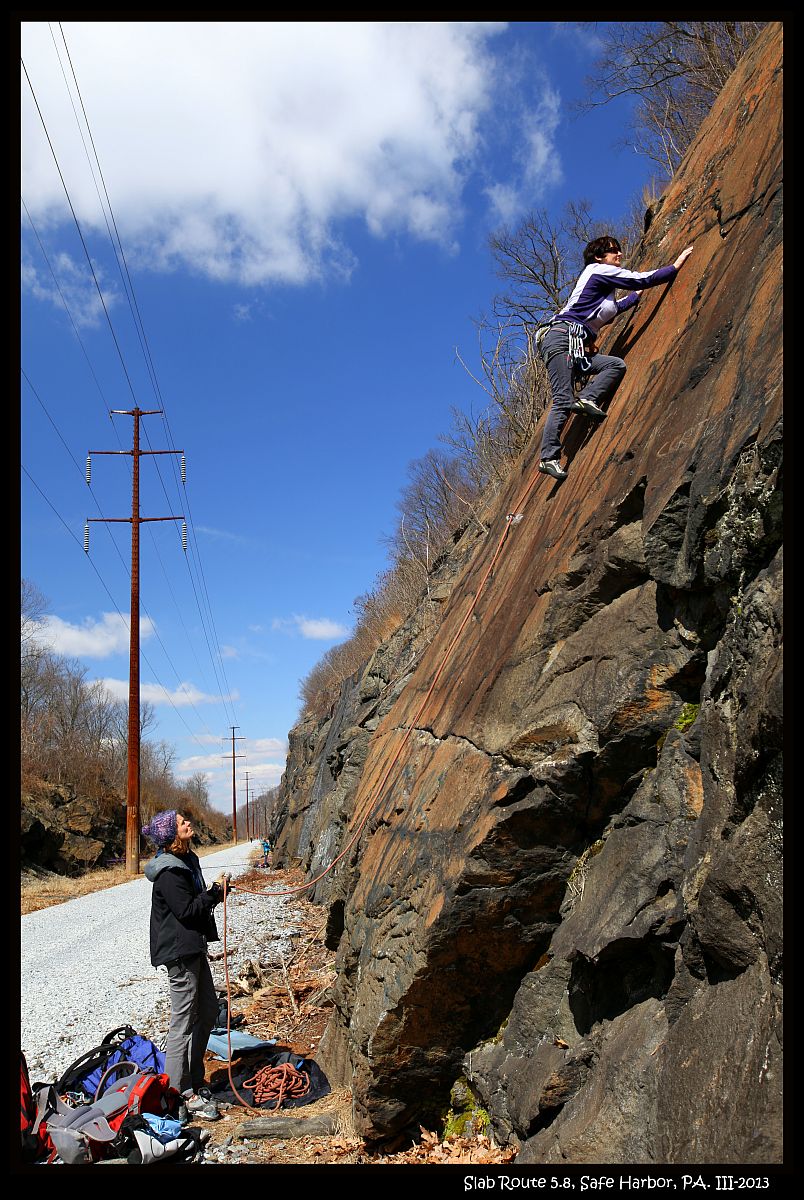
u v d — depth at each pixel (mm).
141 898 19453
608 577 3766
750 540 2725
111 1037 5789
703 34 8242
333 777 18641
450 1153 3953
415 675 7879
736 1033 2383
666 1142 2494
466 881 3867
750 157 4141
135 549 27000
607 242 4922
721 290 3777
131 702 27016
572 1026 3631
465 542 12453
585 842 3773
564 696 3809
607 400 4898
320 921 12883
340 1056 5711
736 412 3006
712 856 2725
